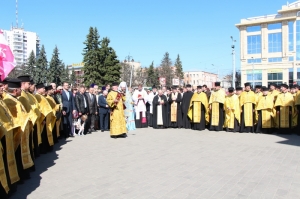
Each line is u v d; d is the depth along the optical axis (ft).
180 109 48.29
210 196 15.74
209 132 42.29
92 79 147.02
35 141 23.57
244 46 196.03
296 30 180.96
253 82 192.85
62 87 37.91
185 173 20.16
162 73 228.84
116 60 153.89
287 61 183.32
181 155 25.91
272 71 187.93
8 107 16.79
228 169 21.16
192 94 47.26
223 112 44.14
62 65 146.72
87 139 35.78
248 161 23.58
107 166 22.25
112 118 36.76
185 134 40.01
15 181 16.22
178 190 16.70
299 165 22.21
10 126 15.58
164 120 47.88
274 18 185.26
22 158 18.06
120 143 32.58
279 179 18.69
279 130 40.73
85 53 150.20
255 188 16.98
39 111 22.67
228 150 28.14
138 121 49.62
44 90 28.91
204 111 44.93
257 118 41.47
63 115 36.27
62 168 21.76
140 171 20.76
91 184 17.94
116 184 17.89
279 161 23.52
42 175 19.97
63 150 28.71
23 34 260.01
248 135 39.01
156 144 31.76
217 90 43.98
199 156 25.46
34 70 138.10
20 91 19.57
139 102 49.60
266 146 30.27
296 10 179.01
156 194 16.08
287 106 39.83
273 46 187.93
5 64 18.97
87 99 41.42
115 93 36.42
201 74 386.32
